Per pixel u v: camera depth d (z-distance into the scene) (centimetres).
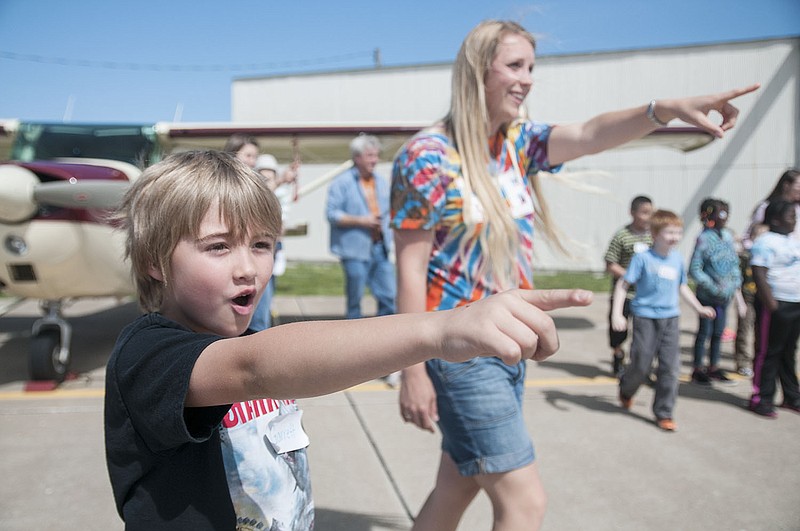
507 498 181
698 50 1633
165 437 92
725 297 510
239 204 104
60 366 492
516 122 225
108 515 282
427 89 1784
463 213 195
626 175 1689
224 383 87
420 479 325
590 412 439
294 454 125
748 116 1633
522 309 71
